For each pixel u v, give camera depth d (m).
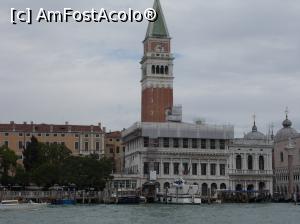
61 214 105.06
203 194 187.00
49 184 157.50
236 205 152.12
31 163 174.12
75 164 160.38
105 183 166.62
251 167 196.62
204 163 190.00
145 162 185.62
